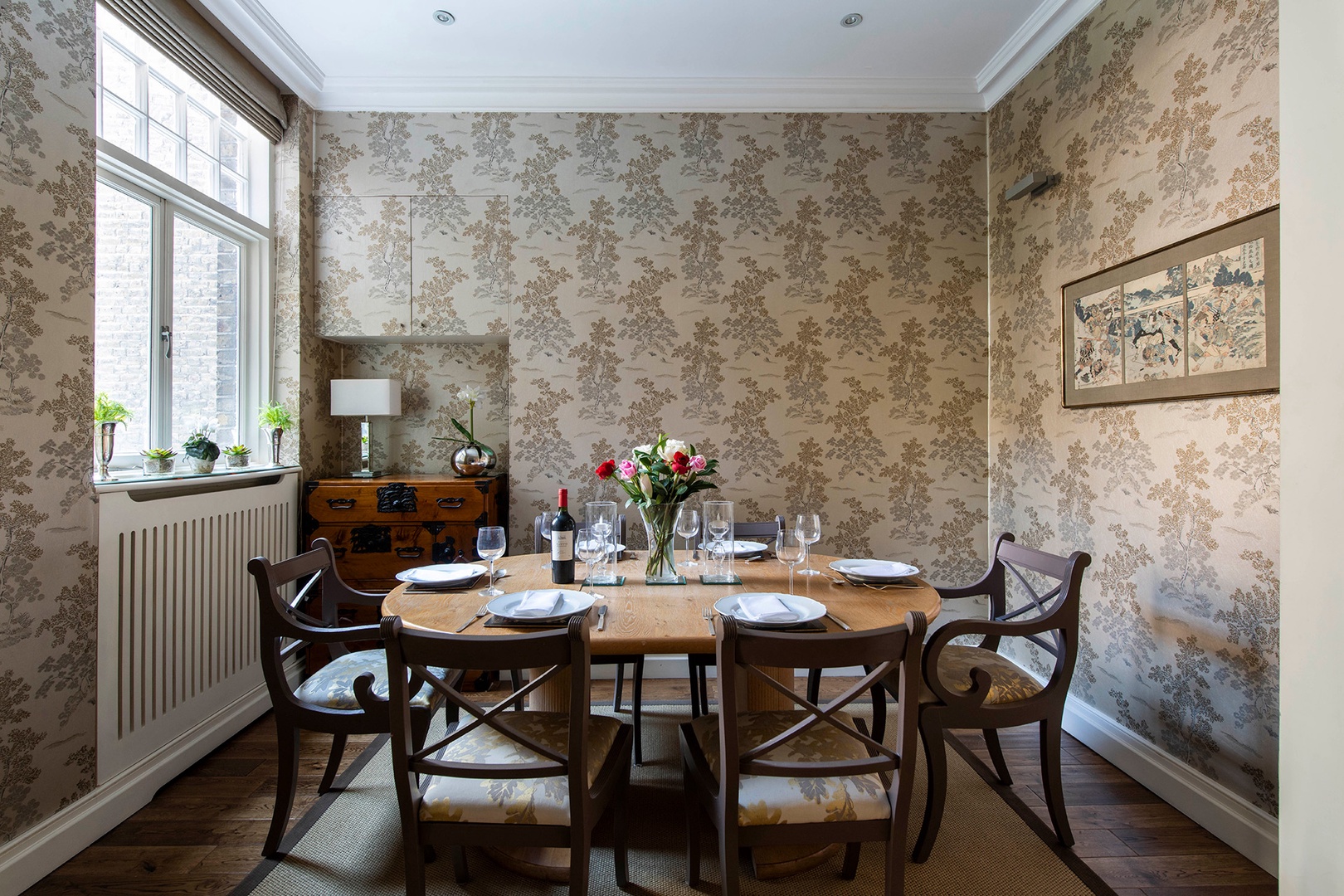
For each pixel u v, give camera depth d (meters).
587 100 3.27
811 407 3.32
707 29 2.85
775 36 2.90
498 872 1.77
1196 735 2.06
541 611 1.62
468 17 2.75
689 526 1.94
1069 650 1.84
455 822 1.38
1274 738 1.80
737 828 1.35
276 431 3.08
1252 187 1.87
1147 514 2.28
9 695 1.70
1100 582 2.52
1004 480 3.20
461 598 1.89
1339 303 0.96
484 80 3.21
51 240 1.82
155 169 2.40
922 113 3.34
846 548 3.32
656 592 1.94
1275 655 1.81
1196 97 2.06
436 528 3.11
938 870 1.78
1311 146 0.99
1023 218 3.02
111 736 2.01
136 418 2.45
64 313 1.86
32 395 1.77
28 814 1.74
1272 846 1.78
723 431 3.31
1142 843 1.91
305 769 2.33
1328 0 0.97
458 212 3.29
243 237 3.02
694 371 3.30
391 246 3.28
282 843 1.89
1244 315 1.87
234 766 2.35
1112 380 2.43
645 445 3.29
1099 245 2.52
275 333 3.14
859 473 3.32
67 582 1.86
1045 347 2.86
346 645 3.17
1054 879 1.74
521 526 3.29
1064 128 2.72
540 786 1.40
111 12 2.16
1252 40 1.87
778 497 3.31
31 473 1.76
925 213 3.34
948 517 3.34
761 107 3.30
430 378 3.61
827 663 1.27
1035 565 2.01
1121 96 2.39
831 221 3.33
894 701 2.85
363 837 1.92
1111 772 2.32
